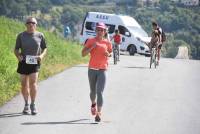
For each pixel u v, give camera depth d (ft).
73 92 78.84
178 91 84.28
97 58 57.31
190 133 53.16
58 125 54.75
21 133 50.57
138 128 54.60
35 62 59.47
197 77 109.09
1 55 99.25
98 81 57.26
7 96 71.87
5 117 58.13
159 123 57.57
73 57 138.21
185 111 65.67
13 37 136.87
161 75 108.78
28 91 60.90
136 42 204.74
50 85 86.07
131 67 126.11
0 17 168.25
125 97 75.66
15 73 88.94
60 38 181.57
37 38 59.82
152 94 79.66
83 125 55.16
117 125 55.72
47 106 65.92
